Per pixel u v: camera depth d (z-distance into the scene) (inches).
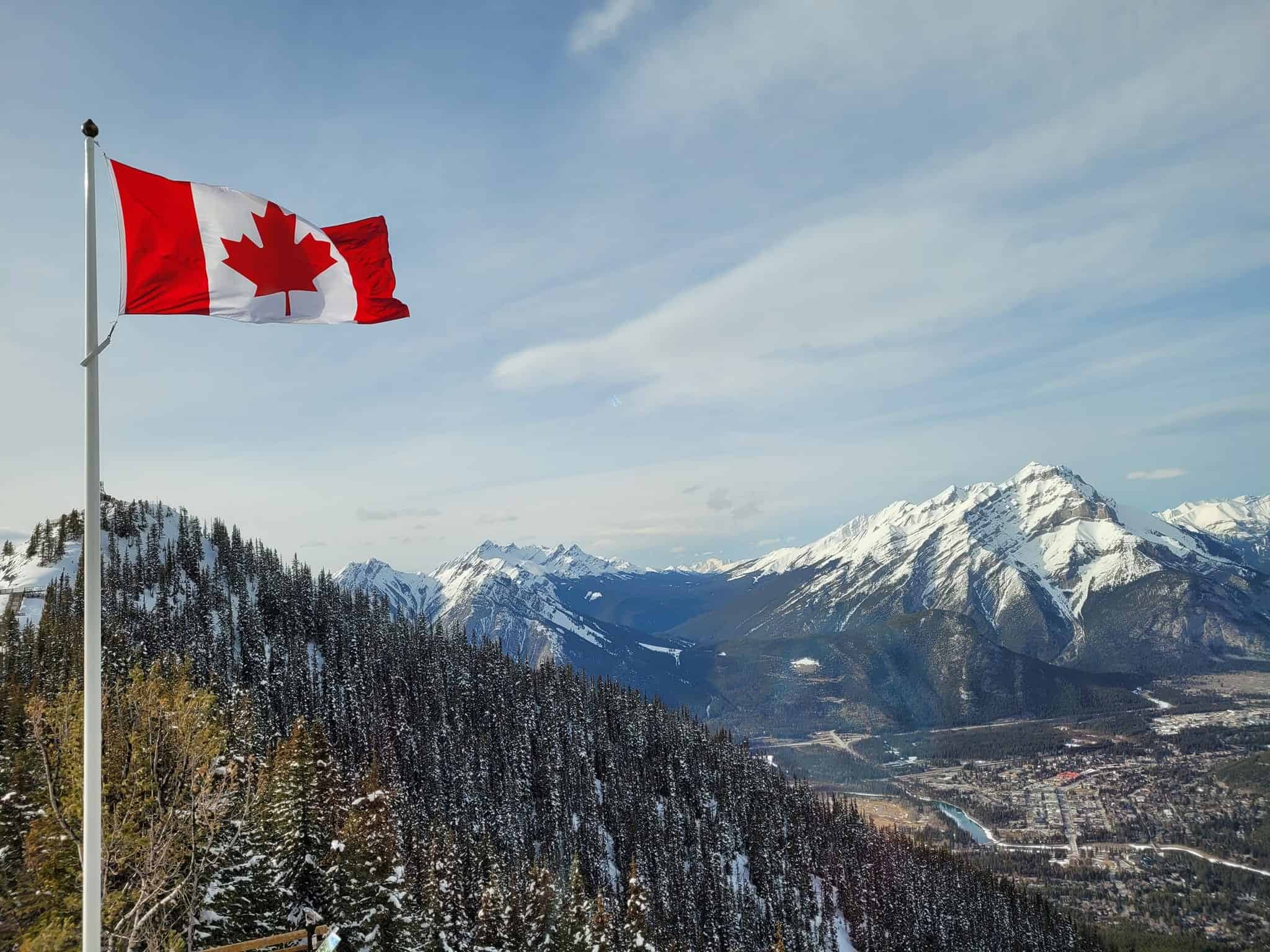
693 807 6791.3
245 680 6230.3
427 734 6284.5
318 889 2178.9
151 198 694.5
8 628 5270.7
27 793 1608.0
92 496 632.4
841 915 6254.9
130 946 1175.0
